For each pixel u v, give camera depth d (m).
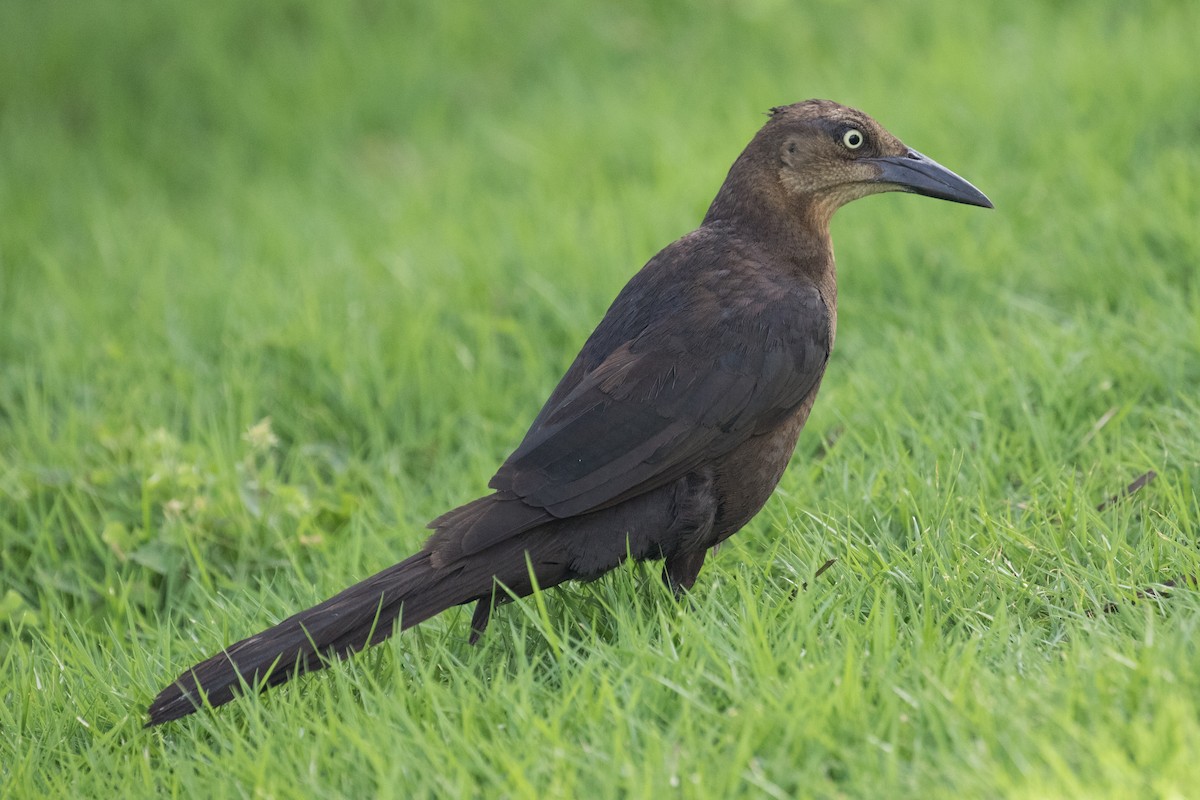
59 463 10.14
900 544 7.93
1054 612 6.91
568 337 11.46
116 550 9.20
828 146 7.86
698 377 7.25
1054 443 8.77
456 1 20.19
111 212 16.47
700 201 13.37
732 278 7.63
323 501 9.55
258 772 6.21
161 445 9.91
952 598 7.12
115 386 11.30
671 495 7.23
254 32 20.66
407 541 8.88
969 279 11.28
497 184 15.60
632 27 19.25
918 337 10.51
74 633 8.03
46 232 16.22
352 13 20.66
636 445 7.11
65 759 7.00
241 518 9.36
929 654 6.38
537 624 6.98
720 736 6.02
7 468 10.14
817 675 6.26
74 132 19.31
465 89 18.70
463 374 11.16
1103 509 8.06
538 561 7.02
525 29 19.61
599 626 7.48
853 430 9.15
